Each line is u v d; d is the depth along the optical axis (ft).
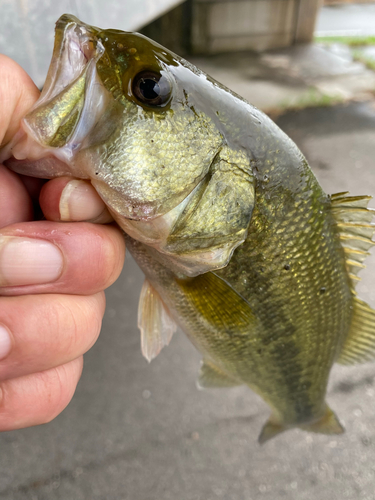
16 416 0.32
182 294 0.45
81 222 0.32
